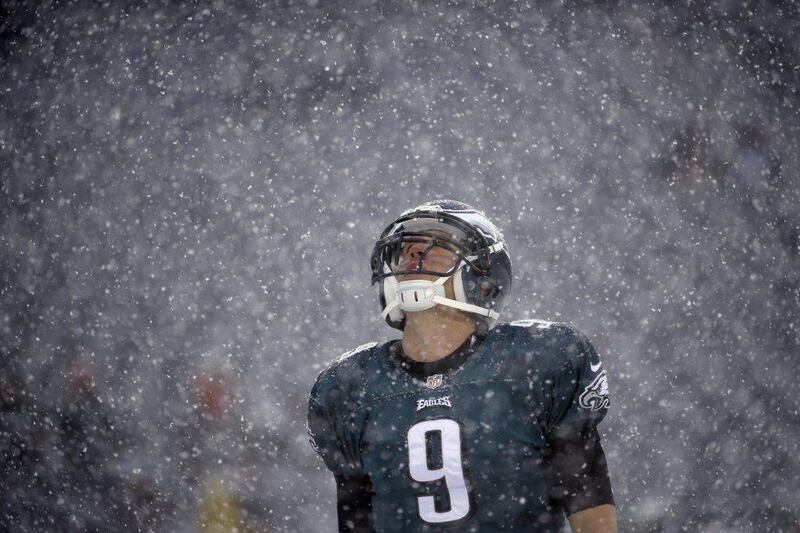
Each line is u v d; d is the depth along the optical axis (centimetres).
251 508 1705
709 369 2066
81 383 2397
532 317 2559
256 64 5097
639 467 1650
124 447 2016
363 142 4634
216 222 3891
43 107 4422
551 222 3297
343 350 2700
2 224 3784
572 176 3747
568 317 2495
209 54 5050
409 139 4569
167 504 1756
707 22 4012
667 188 3344
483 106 4594
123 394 2333
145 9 4919
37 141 4319
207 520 1711
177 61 4925
